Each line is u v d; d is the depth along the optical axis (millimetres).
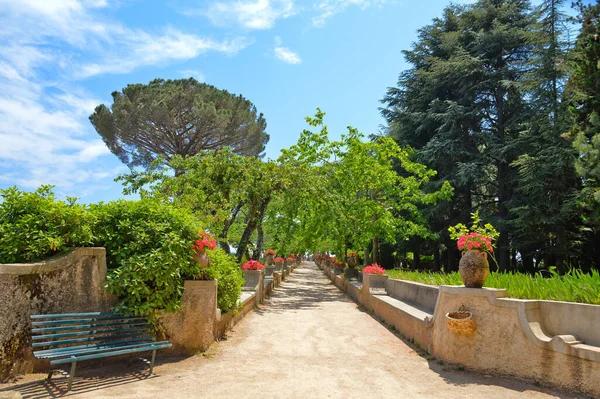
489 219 22609
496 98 26281
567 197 18656
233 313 8797
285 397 4484
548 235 19750
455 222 25516
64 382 4645
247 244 16906
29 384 4477
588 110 15078
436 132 27953
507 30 25953
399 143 28672
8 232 5148
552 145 19031
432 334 6754
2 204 5406
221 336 7977
